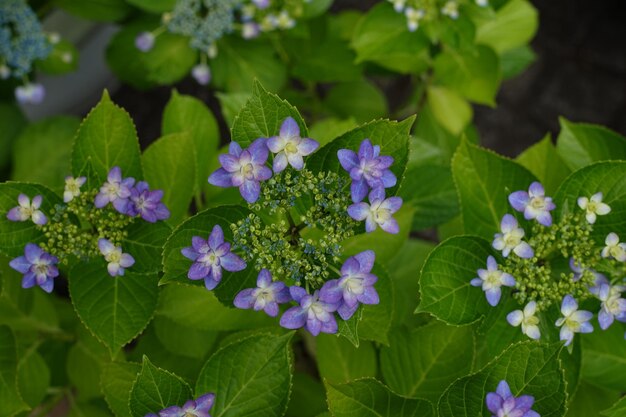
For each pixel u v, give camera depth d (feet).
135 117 5.95
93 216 3.19
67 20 5.06
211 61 4.26
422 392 3.35
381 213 2.90
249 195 2.90
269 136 2.98
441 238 3.86
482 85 4.07
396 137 2.97
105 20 4.37
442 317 3.10
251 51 4.25
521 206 3.10
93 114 3.25
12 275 3.62
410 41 4.00
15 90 4.51
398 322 3.66
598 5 6.29
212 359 3.08
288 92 4.47
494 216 3.32
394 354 3.36
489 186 3.30
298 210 3.05
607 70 6.18
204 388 3.09
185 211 3.49
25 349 3.67
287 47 4.39
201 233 3.00
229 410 3.09
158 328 3.63
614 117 6.08
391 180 2.91
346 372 3.41
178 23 4.12
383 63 4.12
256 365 3.09
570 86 6.15
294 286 2.89
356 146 2.98
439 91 4.36
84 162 3.30
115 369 3.23
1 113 4.44
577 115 6.08
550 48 6.23
